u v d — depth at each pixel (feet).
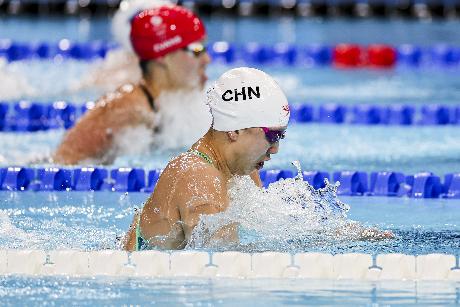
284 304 40.01
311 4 162.20
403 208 61.31
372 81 117.60
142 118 75.10
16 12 157.28
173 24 74.90
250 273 45.19
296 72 124.88
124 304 39.96
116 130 74.08
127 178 67.56
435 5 162.20
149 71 75.82
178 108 76.48
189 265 45.27
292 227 50.11
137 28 75.36
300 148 80.18
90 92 100.01
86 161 72.69
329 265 45.06
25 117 91.35
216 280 44.27
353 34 146.00
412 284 43.68
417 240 51.34
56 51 128.06
